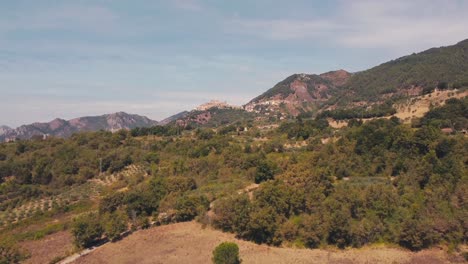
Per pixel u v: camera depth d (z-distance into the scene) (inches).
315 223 2349.9
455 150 3179.1
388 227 2345.0
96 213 3139.8
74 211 3565.5
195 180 3759.8
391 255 2191.2
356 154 3666.3
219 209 2760.8
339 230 2289.6
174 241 2519.7
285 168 3703.3
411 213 2375.7
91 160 4985.2
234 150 4584.2
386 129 4015.8
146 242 2532.0
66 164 4822.8
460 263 2071.9
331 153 3823.8
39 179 4530.0
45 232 2866.6
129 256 2304.4
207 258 2208.4
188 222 2893.7
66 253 2402.8
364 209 2470.5
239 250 2317.9
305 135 5344.5
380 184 2839.6
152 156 5093.5
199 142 5570.9
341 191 2679.6
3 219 3385.8
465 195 2417.6
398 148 3494.1
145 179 4266.7
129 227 2842.0
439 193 2507.4
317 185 2824.8
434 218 2292.1
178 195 3230.8
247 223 2445.9
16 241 2721.5
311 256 2203.5
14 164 4692.4
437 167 2844.5
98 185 4441.4
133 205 2930.6
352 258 2167.8
